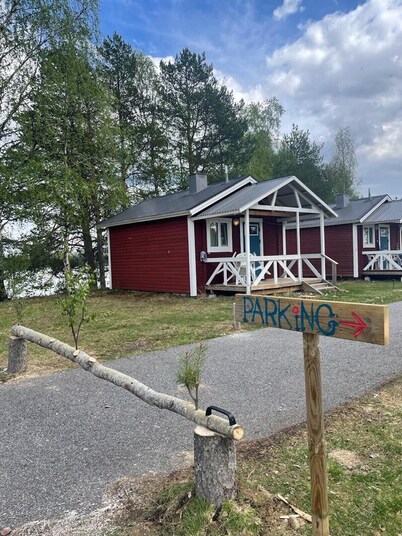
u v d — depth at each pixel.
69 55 12.75
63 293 14.57
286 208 11.98
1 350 5.99
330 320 1.67
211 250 12.29
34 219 13.09
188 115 20.42
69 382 4.41
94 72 13.75
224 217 12.57
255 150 24.64
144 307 10.35
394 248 18.58
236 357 5.23
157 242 12.98
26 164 12.30
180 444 2.93
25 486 2.45
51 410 3.64
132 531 2.01
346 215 17.25
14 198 12.12
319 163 29.14
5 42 11.95
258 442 2.88
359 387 3.96
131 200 17.92
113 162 14.80
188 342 6.14
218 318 8.15
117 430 3.19
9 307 11.10
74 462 2.72
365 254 16.83
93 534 2.01
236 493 2.16
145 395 2.76
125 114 19.05
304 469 2.50
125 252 14.38
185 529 1.96
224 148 21.20
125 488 2.39
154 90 20.27
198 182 13.71
